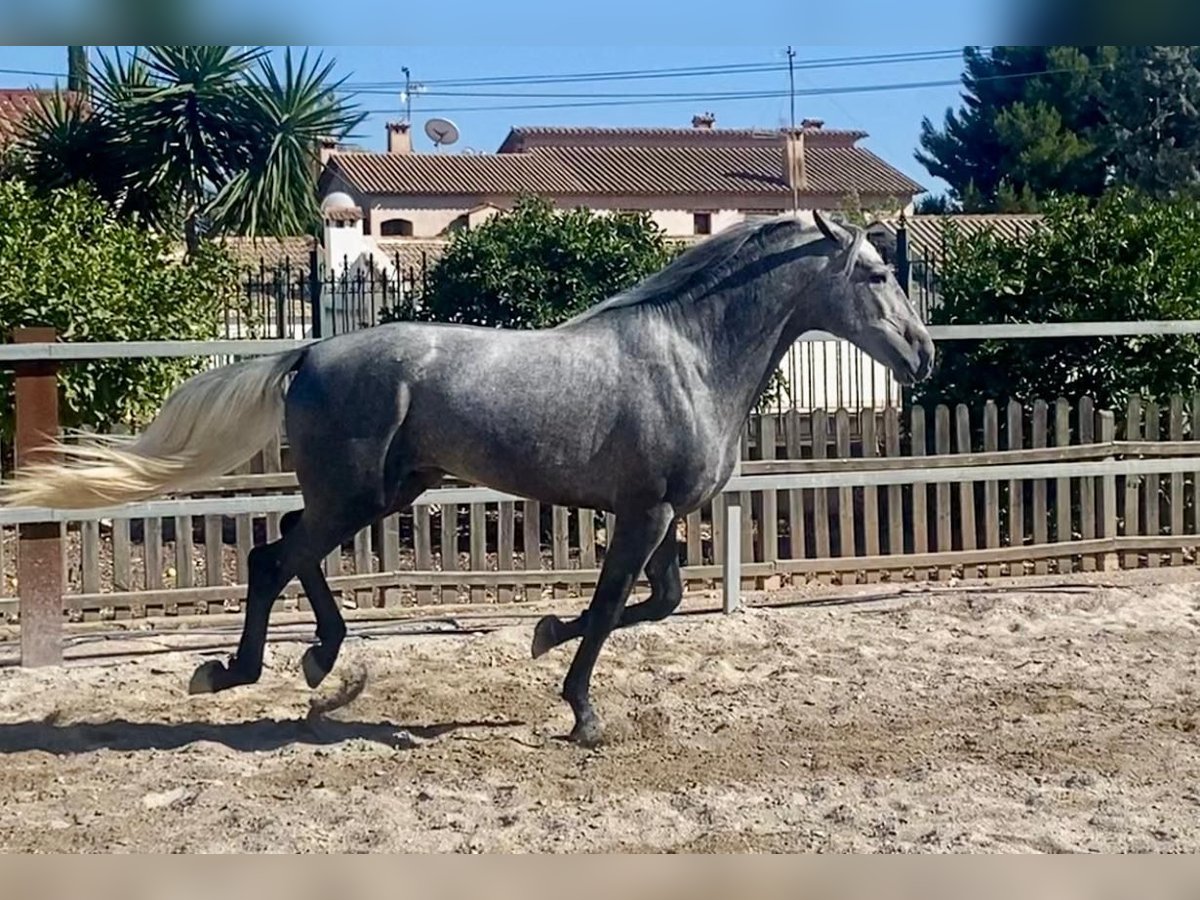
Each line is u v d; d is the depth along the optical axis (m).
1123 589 9.34
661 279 6.30
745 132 56.16
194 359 11.51
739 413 6.32
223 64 19.45
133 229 12.52
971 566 9.97
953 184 53.62
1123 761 5.98
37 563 7.64
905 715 6.73
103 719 6.75
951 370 10.99
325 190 47.72
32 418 7.59
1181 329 9.09
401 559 10.64
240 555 8.92
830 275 6.28
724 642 8.16
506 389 6.00
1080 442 9.85
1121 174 47.00
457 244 13.82
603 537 10.66
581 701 6.30
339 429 5.99
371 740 6.36
